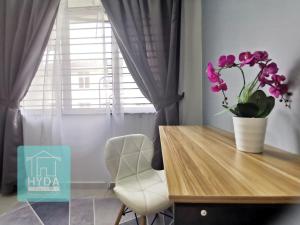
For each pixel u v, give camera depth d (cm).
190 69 226
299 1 81
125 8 211
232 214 58
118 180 150
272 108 92
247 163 80
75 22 229
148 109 231
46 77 227
